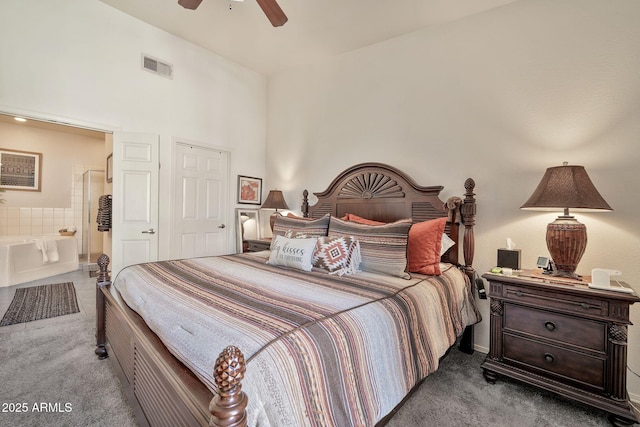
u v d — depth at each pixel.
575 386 1.70
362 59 3.34
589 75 2.10
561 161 2.19
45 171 5.49
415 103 2.92
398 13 2.69
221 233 4.00
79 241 5.80
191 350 1.01
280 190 4.12
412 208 2.77
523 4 2.37
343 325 1.15
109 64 3.03
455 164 2.67
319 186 3.74
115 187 3.14
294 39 3.28
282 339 0.97
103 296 2.10
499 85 2.46
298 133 4.00
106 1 2.92
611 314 1.60
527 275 1.99
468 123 2.61
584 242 1.87
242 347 0.92
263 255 2.72
